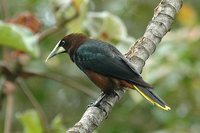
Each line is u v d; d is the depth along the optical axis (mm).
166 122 14500
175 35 13547
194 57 13852
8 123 10766
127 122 15570
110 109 9203
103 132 15508
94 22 11242
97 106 8594
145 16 17609
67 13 11055
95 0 16953
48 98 16703
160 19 9250
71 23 11117
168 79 13695
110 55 9641
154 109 14805
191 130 14188
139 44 9305
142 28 17438
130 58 9336
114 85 9398
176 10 9305
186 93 14438
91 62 9773
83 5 10992
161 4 9367
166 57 13422
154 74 12883
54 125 10711
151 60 12703
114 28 11180
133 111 15570
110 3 16938
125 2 17266
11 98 11016
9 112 10859
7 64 11039
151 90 9055
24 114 10656
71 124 16375
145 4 17672
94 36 11195
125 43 11188
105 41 10562
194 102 14516
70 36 10477
